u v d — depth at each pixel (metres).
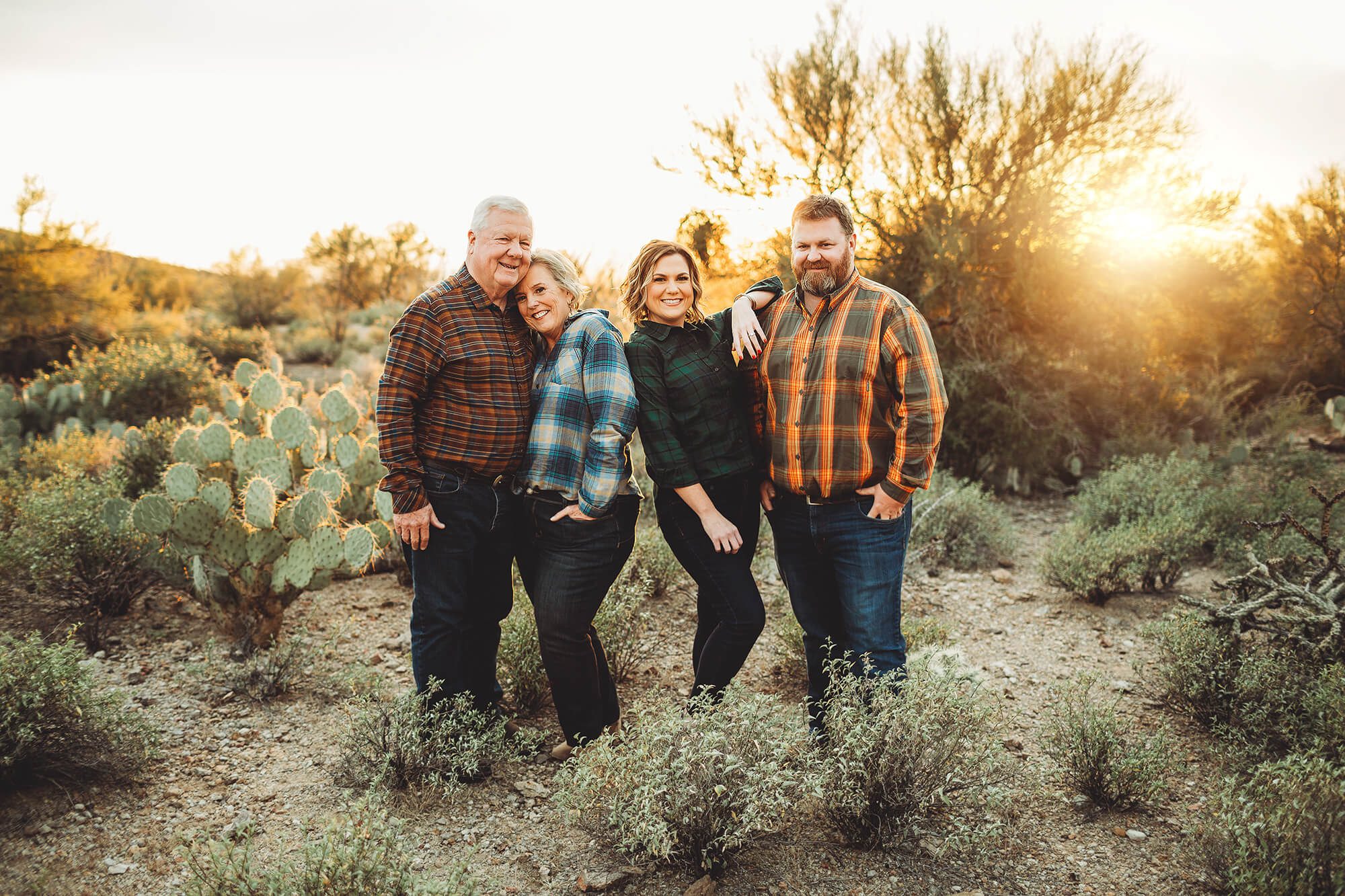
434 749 2.77
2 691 2.63
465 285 2.72
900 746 2.43
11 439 8.81
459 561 2.79
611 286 9.46
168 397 10.17
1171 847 2.50
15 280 12.30
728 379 2.79
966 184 8.52
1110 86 8.27
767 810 2.35
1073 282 8.38
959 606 4.77
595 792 2.43
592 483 2.61
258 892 2.06
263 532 3.75
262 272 22.77
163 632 4.03
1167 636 3.51
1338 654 3.14
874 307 2.61
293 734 3.12
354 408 5.45
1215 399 8.64
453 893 2.11
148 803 2.65
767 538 5.30
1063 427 8.09
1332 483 6.59
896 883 2.33
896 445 2.63
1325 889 2.01
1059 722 3.06
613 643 3.57
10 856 2.36
